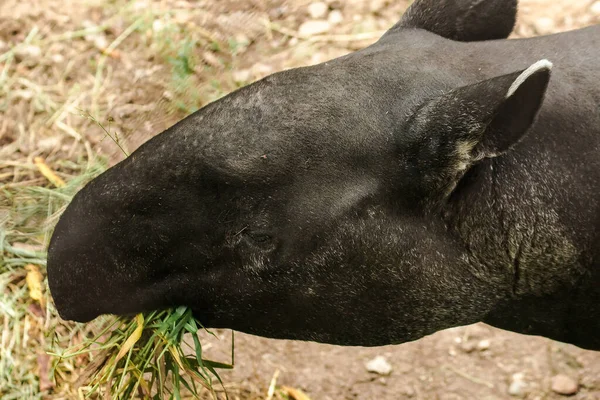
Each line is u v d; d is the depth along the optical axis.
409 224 1.52
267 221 1.51
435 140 1.46
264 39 2.54
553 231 1.53
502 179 1.52
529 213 1.53
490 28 1.64
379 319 1.59
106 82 2.44
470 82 1.53
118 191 1.54
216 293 1.58
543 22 2.48
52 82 2.45
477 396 2.00
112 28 2.54
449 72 1.53
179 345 1.63
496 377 2.03
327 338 1.62
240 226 1.52
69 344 1.98
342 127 1.49
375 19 2.57
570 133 1.52
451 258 1.55
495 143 1.44
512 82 1.40
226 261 1.55
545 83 1.39
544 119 1.52
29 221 2.14
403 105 1.50
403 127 1.49
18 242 2.10
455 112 1.44
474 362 2.04
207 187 1.51
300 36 2.54
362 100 1.50
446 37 1.63
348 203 1.50
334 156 1.50
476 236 1.54
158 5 2.61
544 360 2.04
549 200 1.52
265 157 1.49
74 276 1.57
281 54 2.51
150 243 1.54
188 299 1.59
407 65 1.53
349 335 1.61
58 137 2.33
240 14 2.59
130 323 1.62
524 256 1.55
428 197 1.51
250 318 1.60
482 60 1.56
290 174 1.50
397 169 1.49
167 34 2.52
